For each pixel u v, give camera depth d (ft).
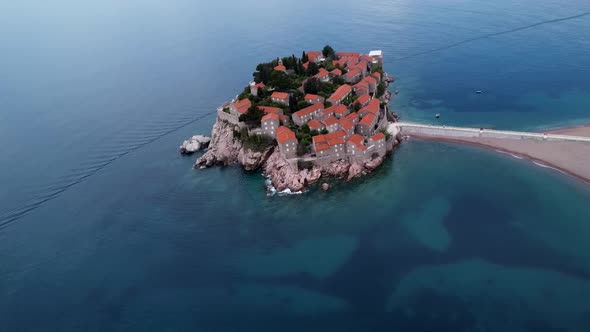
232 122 533.14
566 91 646.74
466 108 623.77
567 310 302.04
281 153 475.72
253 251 383.04
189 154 558.97
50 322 329.11
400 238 384.47
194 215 436.35
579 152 482.28
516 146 509.76
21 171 546.26
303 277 350.23
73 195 488.85
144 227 424.87
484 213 406.41
